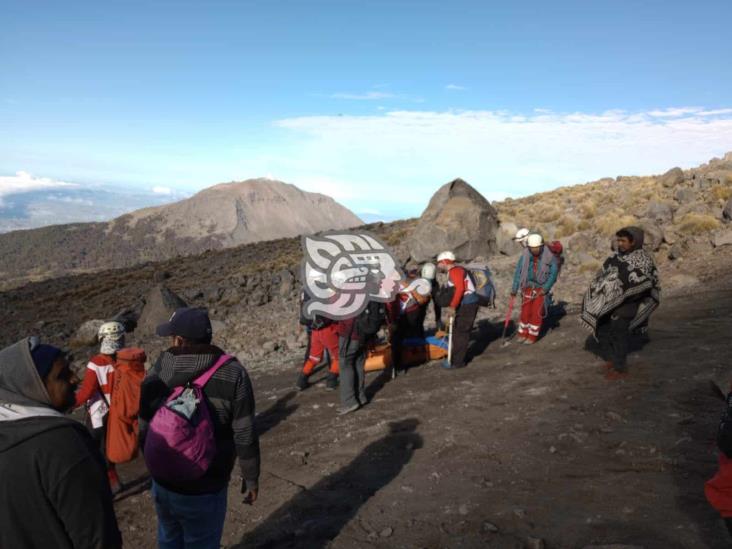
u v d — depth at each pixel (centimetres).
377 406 799
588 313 682
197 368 341
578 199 2797
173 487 333
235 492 574
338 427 736
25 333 2194
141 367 617
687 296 1130
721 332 834
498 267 1923
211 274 3269
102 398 616
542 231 2191
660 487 436
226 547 472
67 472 213
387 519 467
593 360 828
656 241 1642
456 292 911
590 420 604
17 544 211
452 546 407
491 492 480
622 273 660
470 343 1123
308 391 976
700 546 351
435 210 2205
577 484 467
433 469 552
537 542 381
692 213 1719
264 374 1219
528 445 567
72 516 213
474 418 678
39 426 217
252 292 2225
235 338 1645
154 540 511
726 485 278
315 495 539
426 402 777
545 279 1006
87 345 1814
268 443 719
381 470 574
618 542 371
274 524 495
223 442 350
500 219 2508
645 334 891
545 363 869
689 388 643
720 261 1368
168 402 332
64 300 3108
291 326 1689
